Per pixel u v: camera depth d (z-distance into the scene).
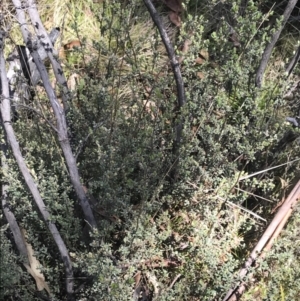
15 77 1.93
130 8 1.93
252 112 1.92
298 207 1.96
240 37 1.92
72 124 1.87
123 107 2.15
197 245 1.83
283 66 2.10
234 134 1.93
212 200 1.92
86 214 1.69
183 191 1.91
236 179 1.95
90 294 1.71
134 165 1.85
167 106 1.85
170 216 1.94
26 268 1.70
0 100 1.55
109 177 1.72
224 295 1.83
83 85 2.02
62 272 1.77
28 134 1.89
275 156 2.07
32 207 1.76
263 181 2.02
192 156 1.92
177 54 1.90
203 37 2.60
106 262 1.59
